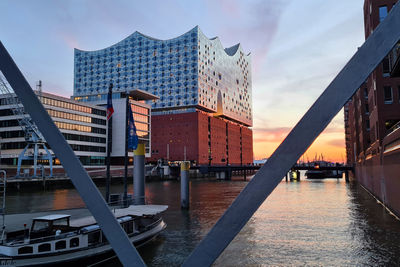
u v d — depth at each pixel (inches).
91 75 6491.1
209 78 6186.0
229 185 3280.0
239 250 752.3
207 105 6028.5
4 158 3223.4
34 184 2610.7
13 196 2158.0
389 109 1518.2
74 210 788.0
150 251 738.2
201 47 5940.0
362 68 122.6
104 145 4052.7
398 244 793.6
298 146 128.6
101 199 142.5
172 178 4650.6
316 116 127.3
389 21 120.1
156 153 5748.0
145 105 4554.6
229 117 7126.0
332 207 1449.3
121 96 4335.6
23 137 3122.5
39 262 558.9
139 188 1045.8
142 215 790.5
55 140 146.9
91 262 619.5
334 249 756.0
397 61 1104.8
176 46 5944.9
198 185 3297.2
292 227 997.8
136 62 6195.9
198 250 133.3
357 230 952.9
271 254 719.7
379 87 1542.8
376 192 1775.3
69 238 596.7
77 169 145.0
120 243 138.4
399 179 1090.1
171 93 5880.9
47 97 3284.9
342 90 124.7
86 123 3789.4
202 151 5615.2
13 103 3164.4
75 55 6668.3
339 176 4913.9
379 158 1582.2
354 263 660.1
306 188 2625.5
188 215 1229.7
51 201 1852.9
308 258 692.1
